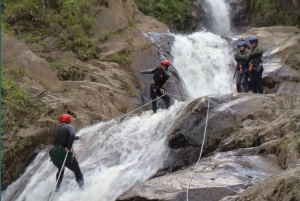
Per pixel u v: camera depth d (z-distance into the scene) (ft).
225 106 30.32
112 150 34.37
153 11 81.76
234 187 21.33
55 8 58.54
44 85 44.32
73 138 29.58
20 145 36.94
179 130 29.71
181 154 29.19
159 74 38.99
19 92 40.86
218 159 25.68
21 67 44.68
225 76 62.64
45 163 35.70
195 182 22.41
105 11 60.39
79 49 53.72
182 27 83.56
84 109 41.78
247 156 25.29
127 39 56.90
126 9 70.08
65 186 31.58
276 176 17.62
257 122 29.01
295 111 28.14
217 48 64.75
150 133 33.99
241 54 42.19
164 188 22.34
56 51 53.11
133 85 50.90
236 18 89.04
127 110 45.96
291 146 23.90
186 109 31.24
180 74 59.52
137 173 28.66
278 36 69.97
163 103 47.60
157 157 29.81
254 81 41.01
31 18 56.29
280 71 57.88
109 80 48.80
